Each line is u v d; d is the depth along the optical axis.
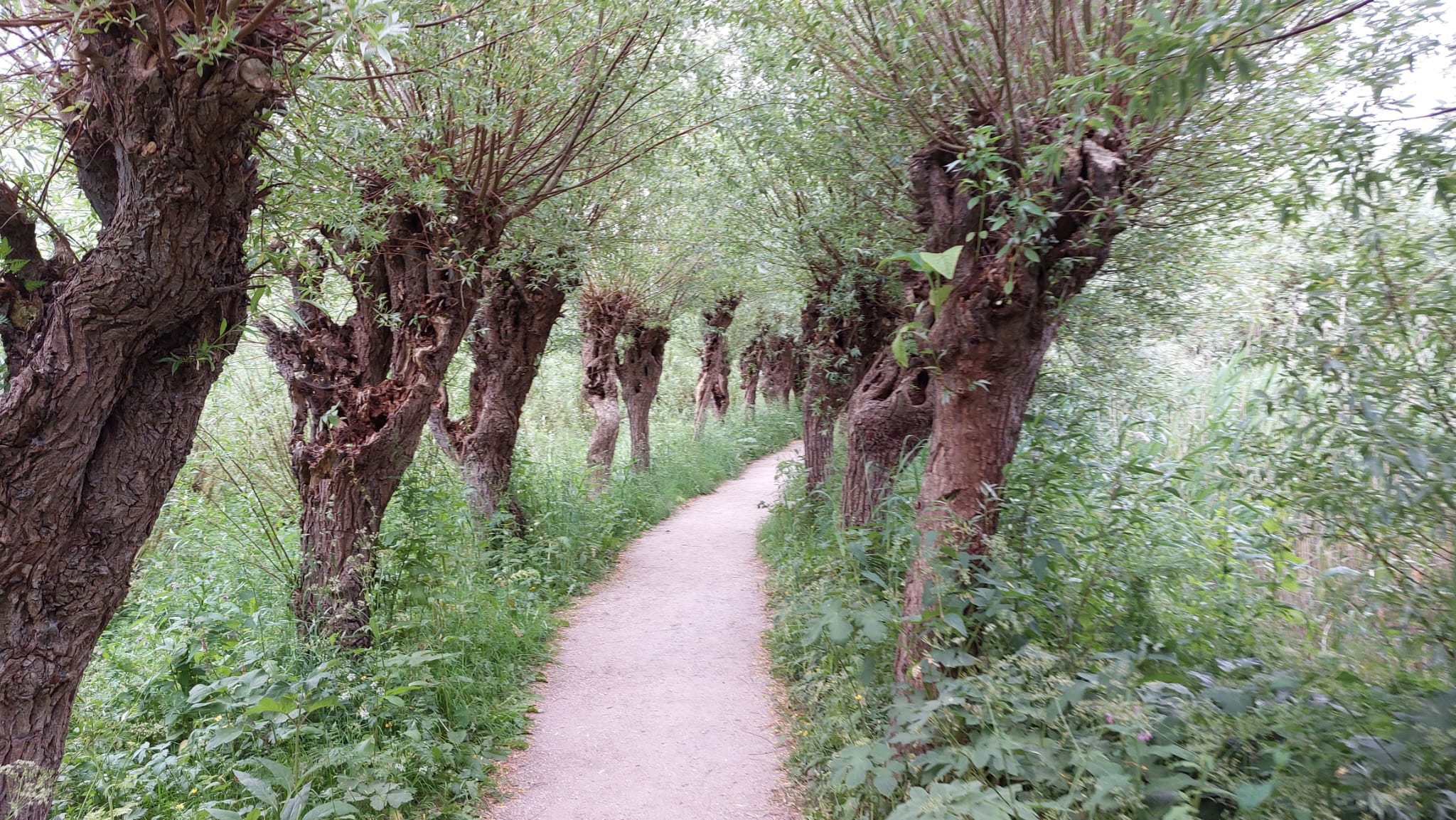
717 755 4.76
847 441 7.01
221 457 6.72
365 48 2.16
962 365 3.86
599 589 8.55
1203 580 4.64
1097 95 2.59
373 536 5.32
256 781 3.36
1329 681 3.03
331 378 5.24
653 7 5.53
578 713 5.39
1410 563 3.31
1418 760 2.50
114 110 2.19
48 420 2.29
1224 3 2.80
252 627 4.98
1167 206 4.91
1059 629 3.91
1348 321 3.35
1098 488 4.41
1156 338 6.88
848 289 7.34
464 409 9.94
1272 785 2.47
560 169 6.38
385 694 4.27
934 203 4.02
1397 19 3.12
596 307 11.55
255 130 2.47
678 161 7.95
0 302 2.27
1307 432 3.43
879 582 4.61
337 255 5.11
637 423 14.02
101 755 3.88
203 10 2.17
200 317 2.62
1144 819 2.65
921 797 3.07
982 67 3.95
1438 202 2.80
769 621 7.34
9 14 2.54
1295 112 4.05
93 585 2.52
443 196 5.00
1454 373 3.09
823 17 4.43
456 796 4.14
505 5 4.64
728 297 14.52
